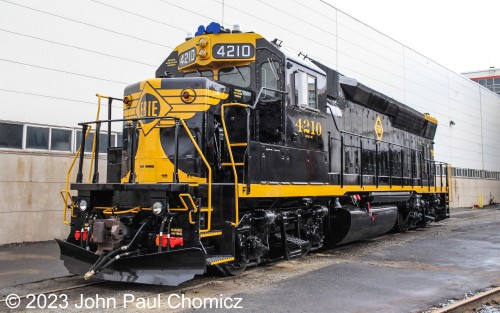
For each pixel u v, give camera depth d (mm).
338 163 9977
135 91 7293
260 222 7387
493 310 5680
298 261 8648
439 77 30578
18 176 10742
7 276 7234
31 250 9883
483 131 37719
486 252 9930
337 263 8430
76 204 6938
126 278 6109
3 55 10578
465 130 34156
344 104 10961
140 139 6992
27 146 10961
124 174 7250
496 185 39750
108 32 12570
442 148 30297
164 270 5980
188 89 6910
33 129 11078
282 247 8141
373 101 12445
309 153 8641
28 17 11023
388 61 24734
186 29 14422
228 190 6656
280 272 7500
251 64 7629
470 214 23984
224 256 6461
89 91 12164
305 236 8953
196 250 5770
